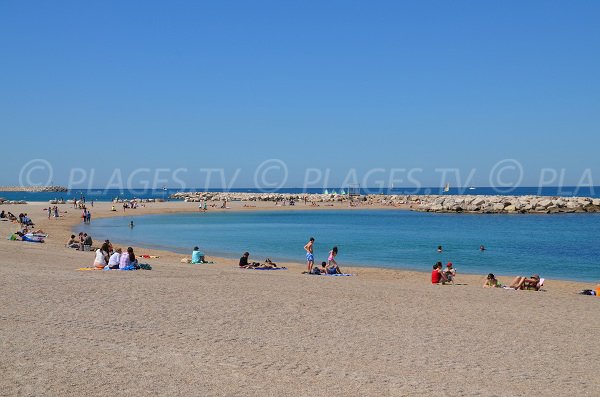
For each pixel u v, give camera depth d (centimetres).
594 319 1431
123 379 851
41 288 1656
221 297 1600
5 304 1409
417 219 7712
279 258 3400
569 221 7112
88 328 1184
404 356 1041
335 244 4266
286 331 1212
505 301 1702
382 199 13250
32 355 962
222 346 1073
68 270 2170
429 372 945
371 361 1002
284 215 8681
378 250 3884
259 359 991
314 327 1259
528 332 1265
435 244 4272
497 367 984
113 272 2148
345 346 1102
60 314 1312
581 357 1061
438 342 1153
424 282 2369
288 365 960
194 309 1419
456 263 3219
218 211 9650
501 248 3994
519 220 7394
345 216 8488
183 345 1071
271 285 1886
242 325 1258
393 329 1262
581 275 2788
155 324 1244
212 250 3828
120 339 1100
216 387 830
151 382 842
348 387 852
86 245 3256
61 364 916
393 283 2169
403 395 823
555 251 3816
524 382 903
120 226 6141
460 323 1342
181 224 6575
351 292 1778
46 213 7762
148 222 6869
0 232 4344
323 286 1911
